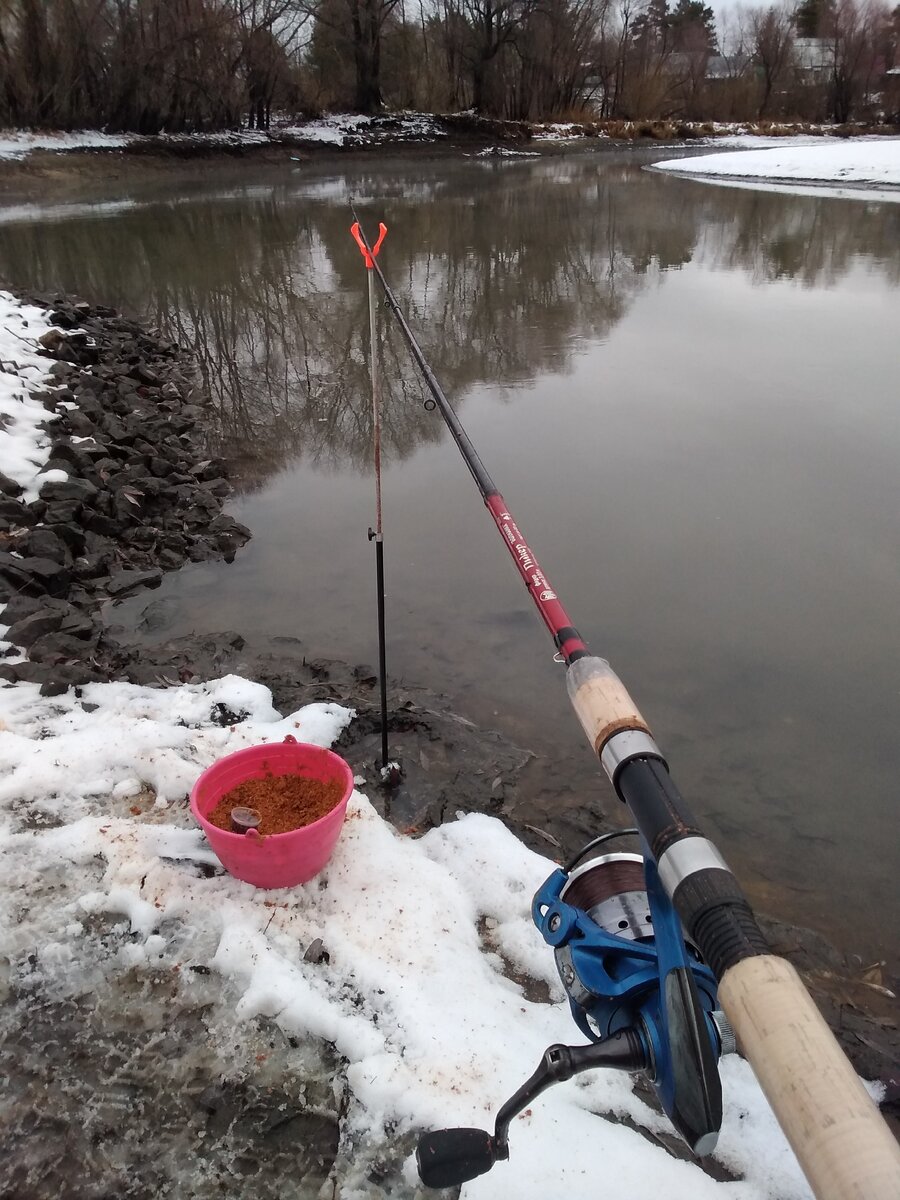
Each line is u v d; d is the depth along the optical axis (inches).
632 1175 66.5
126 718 117.0
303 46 1424.7
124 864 91.4
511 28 1619.1
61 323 318.0
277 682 135.9
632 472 224.4
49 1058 74.2
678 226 649.0
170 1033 76.3
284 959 81.9
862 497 209.3
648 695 139.3
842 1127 31.6
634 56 1952.5
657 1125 72.1
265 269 486.0
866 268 486.6
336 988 80.0
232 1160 67.7
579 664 56.6
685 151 1530.5
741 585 171.6
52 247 548.4
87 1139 68.7
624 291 436.8
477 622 157.6
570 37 1732.3
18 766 105.0
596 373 307.7
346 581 172.2
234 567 177.8
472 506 206.5
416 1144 67.7
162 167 1032.2
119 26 1035.9
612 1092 73.7
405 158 1325.0
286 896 88.7
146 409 259.0
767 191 890.7
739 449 238.4
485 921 93.0
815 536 191.0
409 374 307.0
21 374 251.1
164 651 143.0
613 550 185.0
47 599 152.0
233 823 87.6
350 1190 65.7
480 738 125.2
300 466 232.4
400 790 112.6
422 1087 71.0
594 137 1706.4
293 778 97.7
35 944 83.8
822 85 2116.1
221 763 94.7
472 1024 77.1
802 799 118.6
